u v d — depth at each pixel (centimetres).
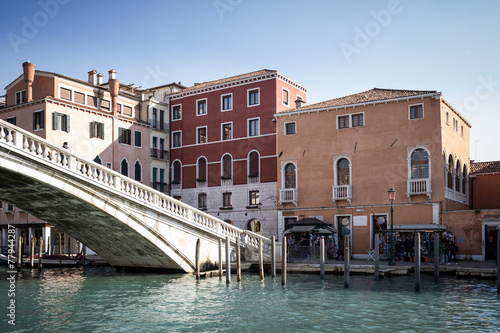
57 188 1877
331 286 1825
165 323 1280
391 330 1166
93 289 1906
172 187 3916
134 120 3697
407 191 2703
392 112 2811
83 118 3356
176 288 1883
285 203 3106
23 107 3266
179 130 3928
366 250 2802
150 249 2255
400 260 2500
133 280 2173
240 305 1494
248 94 3575
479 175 3288
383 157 2812
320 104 3145
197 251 2117
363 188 2852
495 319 1262
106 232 2288
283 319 1293
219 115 3703
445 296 1583
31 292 1839
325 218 2953
